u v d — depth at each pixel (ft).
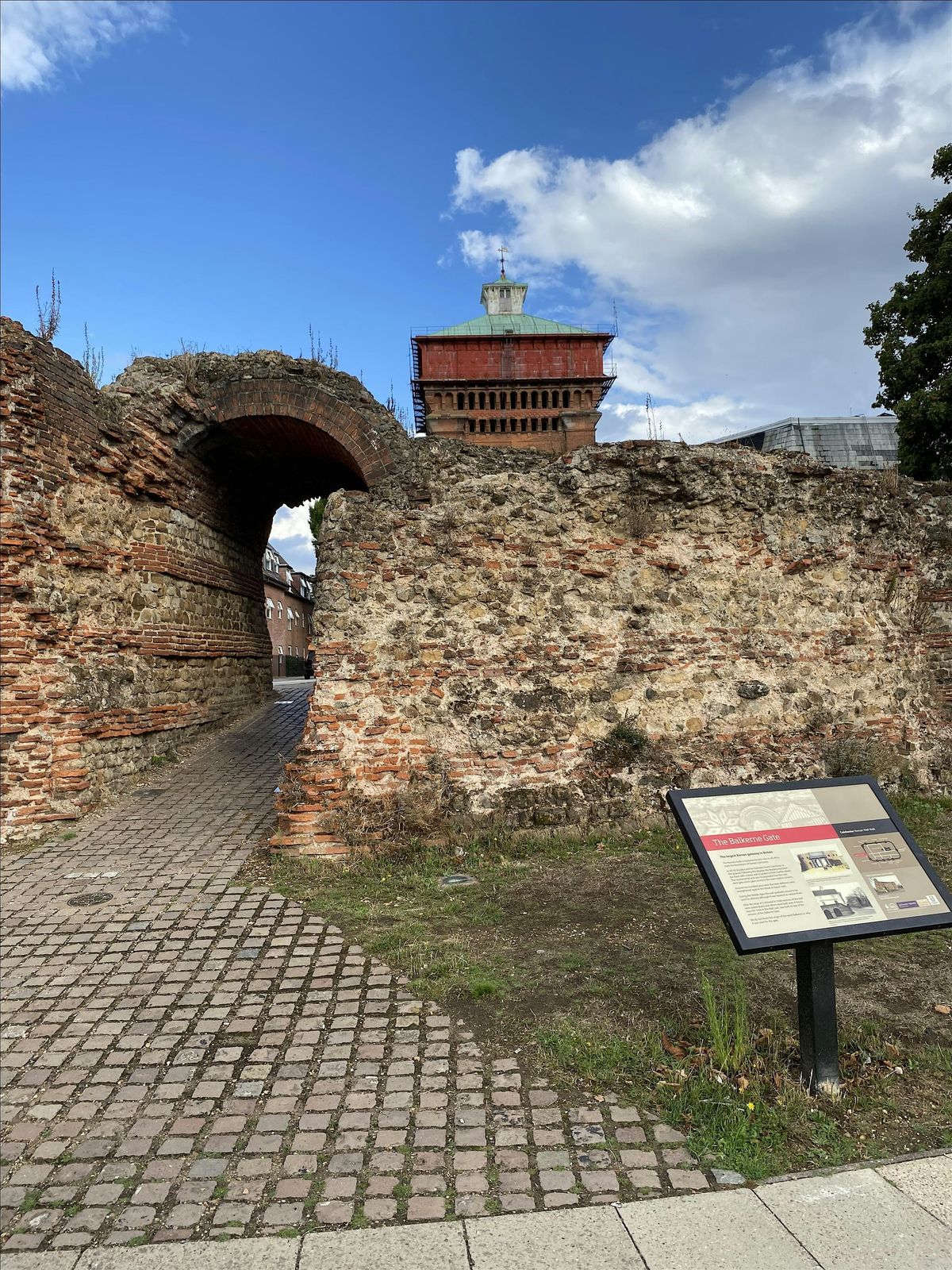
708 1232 9.30
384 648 26.61
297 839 24.57
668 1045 13.38
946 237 71.00
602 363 154.40
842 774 29.37
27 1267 9.04
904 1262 8.79
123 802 30.50
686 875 22.39
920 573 33.50
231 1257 9.11
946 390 67.41
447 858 24.32
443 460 28.86
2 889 22.13
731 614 29.32
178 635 37.96
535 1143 11.05
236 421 35.32
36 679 27.81
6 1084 12.88
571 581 28.02
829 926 11.75
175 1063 13.41
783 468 30.35
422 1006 15.17
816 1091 11.98
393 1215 9.71
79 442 30.55
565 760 27.17
